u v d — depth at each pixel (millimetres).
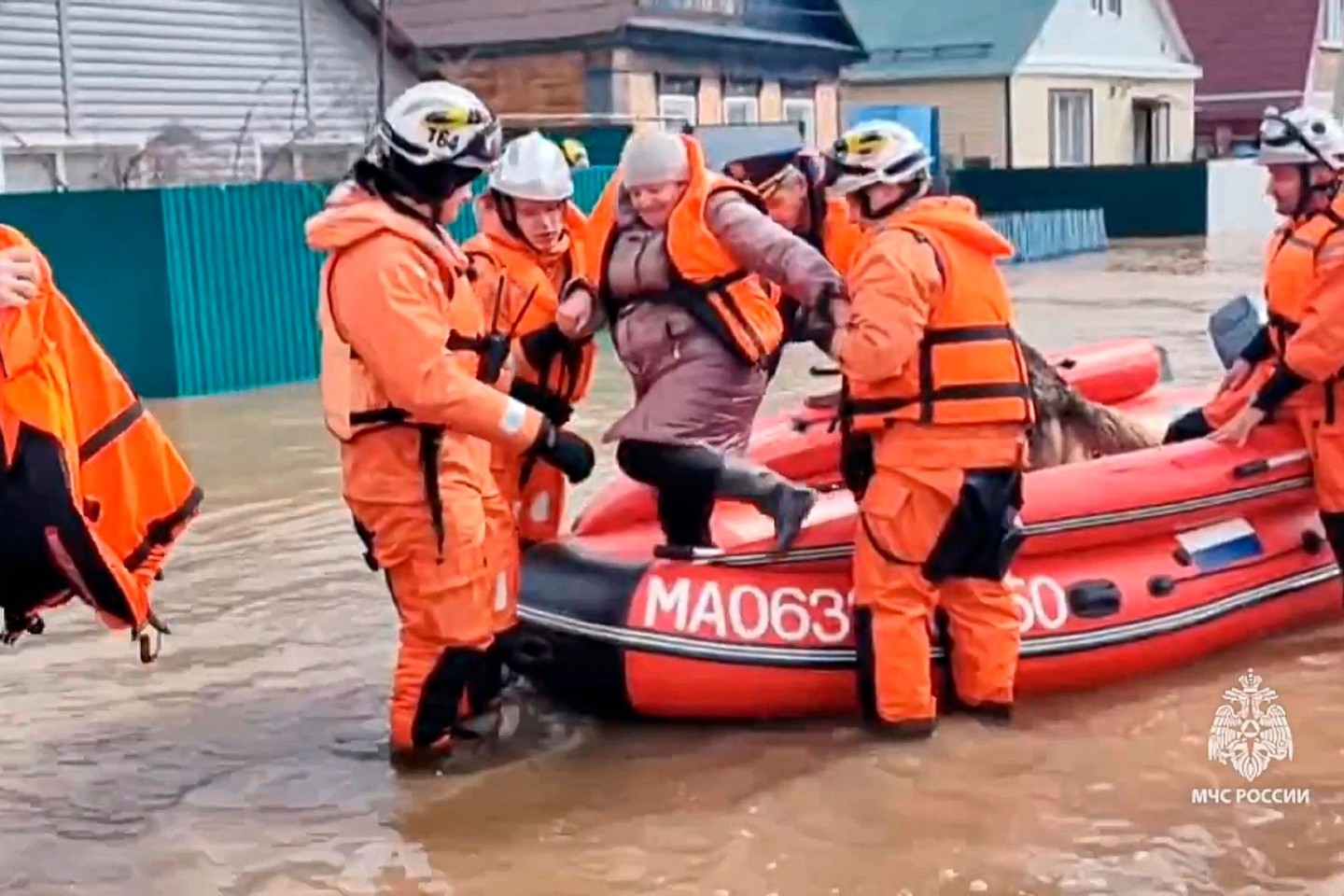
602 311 5602
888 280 5164
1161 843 4715
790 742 5586
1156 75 40500
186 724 5969
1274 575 6480
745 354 5465
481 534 5262
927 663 5531
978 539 5363
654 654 5547
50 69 21562
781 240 5289
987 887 4477
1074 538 5977
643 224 5508
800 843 4793
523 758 5547
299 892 4605
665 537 5828
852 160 5309
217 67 23609
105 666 6641
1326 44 46156
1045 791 5094
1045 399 6625
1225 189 32719
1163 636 6074
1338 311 5973
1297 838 4727
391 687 6320
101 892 4645
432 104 5000
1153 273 24312
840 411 5527
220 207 15023
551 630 5645
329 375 5164
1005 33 36438
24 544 4297
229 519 9250
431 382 4910
